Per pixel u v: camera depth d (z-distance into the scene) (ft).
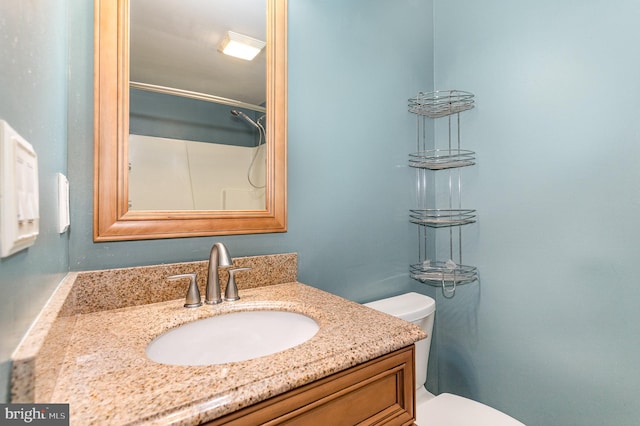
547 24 3.92
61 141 2.20
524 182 4.14
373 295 4.46
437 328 5.16
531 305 4.08
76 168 2.57
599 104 3.51
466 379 4.77
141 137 2.88
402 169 4.82
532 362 4.06
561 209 3.81
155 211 2.93
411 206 4.93
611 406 3.42
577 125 3.67
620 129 3.37
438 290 5.14
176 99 3.06
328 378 1.76
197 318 2.56
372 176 4.47
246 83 3.43
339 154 4.12
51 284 1.75
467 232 4.77
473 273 4.68
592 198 3.57
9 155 0.98
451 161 4.89
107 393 1.41
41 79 1.55
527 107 4.11
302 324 2.68
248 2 3.45
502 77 4.37
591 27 3.56
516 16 4.22
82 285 2.52
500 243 4.39
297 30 3.76
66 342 1.83
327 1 4.02
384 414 2.02
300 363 1.71
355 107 4.28
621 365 3.36
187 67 3.12
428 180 5.15
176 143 3.06
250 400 1.47
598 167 3.52
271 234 3.58
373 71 4.48
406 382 2.16
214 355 2.60
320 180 3.95
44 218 1.56
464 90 4.82
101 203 2.67
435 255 5.17
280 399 1.58
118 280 2.67
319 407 1.73
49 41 1.77
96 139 2.65
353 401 1.88
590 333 3.58
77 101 2.57
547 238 3.93
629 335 3.31
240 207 3.39
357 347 1.93
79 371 1.61
